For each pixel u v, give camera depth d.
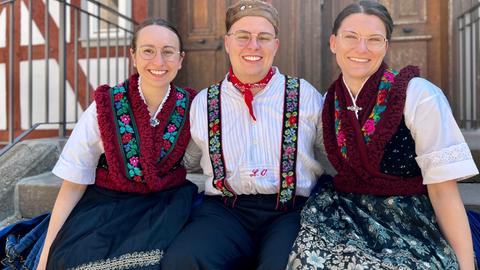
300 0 3.41
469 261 1.33
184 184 1.78
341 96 1.51
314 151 1.78
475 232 1.53
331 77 3.58
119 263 1.41
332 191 1.58
